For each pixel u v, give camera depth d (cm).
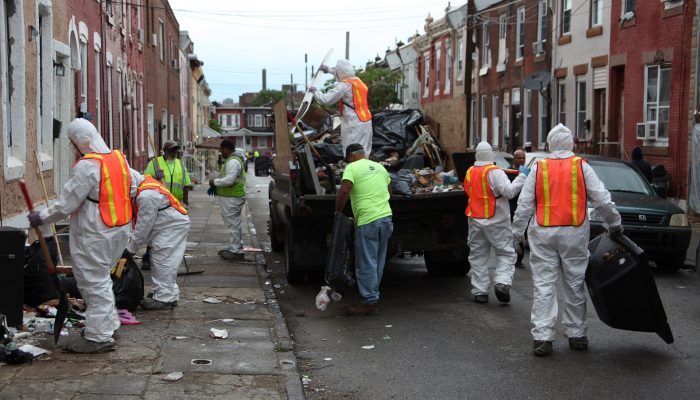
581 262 685
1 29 1013
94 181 623
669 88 1930
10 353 602
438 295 970
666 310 877
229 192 1191
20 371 585
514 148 3050
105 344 644
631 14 2092
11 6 1087
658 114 1983
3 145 1009
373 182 841
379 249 855
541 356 676
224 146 1188
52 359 620
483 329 785
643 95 2053
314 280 1037
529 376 619
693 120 1773
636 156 1650
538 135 2780
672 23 1902
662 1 1941
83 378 571
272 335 732
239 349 674
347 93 990
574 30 2478
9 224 1024
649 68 2036
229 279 1034
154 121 3053
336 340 750
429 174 1033
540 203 685
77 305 760
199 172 4400
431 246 976
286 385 575
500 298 900
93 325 641
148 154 2786
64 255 1072
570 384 596
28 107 1152
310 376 628
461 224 980
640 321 673
